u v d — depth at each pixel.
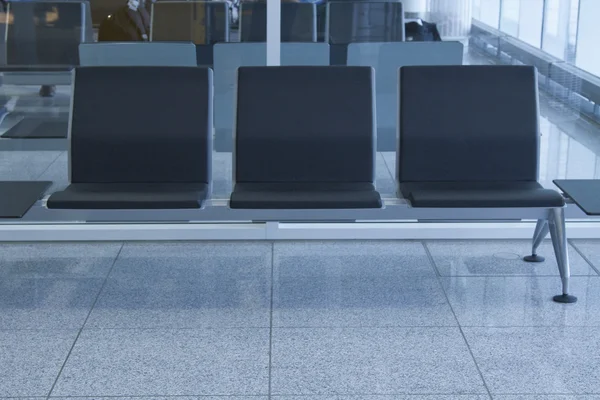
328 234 4.28
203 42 4.13
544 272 3.87
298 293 3.62
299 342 3.16
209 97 3.82
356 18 4.11
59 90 4.16
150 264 3.95
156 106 3.80
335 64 4.16
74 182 3.77
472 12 4.11
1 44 4.08
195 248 4.17
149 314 3.41
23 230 4.21
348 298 3.57
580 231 4.30
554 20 4.14
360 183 3.76
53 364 2.99
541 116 4.25
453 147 3.78
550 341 3.18
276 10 4.09
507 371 2.94
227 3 4.10
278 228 4.26
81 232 4.23
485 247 4.21
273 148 3.76
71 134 3.77
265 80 3.80
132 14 4.10
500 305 3.51
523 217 3.50
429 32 4.14
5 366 2.97
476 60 4.17
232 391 2.80
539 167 3.97
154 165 3.79
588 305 3.51
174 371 2.94
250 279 3.77
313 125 3.77
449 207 3.43
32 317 3.38
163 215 3.45
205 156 3.80
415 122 3.79
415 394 2.79
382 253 4.11
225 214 3.45
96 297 3.57
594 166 4.34
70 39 4.10
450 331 3.26
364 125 3.78
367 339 3.19
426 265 3.95
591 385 2.85
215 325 3.31
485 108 3.80
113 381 2.87
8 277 3.79
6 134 4.21
